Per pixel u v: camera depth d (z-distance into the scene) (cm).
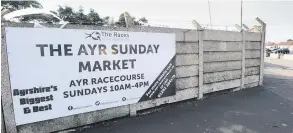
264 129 392
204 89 589
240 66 689
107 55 403
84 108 389
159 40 471
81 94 384
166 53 487
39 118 348
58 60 356
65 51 360
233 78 672
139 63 446
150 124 413
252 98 606
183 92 540
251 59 730
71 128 381
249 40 707
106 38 399
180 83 529
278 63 1970
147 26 451
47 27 341
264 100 585
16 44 319
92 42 385
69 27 361
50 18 1002
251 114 472
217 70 620
